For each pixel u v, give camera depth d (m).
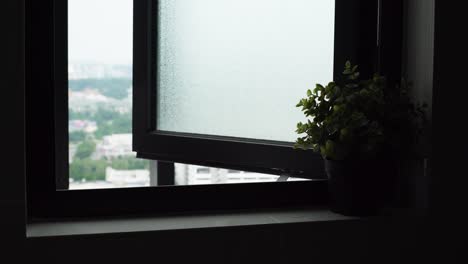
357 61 1.35
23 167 1.01
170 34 1.63
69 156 1.46
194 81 1.61
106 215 1.19
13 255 1.01
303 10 1.45
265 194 1.28
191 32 1.60
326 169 1.24
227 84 1.56
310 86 1.44
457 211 1.22
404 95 1.23
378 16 1.33
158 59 1.64
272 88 1.50
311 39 1.44
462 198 1.22
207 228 1.10
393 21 1.32
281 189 1.29
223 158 1.49
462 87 1.21
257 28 1.51
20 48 1.00
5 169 1.00
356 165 1.17
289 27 1.47
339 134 1.20
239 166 1.47
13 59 0.99
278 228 1.14
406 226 1.21
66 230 1.07
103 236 1.05
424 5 1.23
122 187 1.20
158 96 1.64
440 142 1.21
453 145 1.21
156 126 1.65
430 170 1.21
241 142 1.46
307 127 1.23
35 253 1.02
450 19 1.19
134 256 1.07
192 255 1.10
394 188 1.24
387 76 1.33
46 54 1.14
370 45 1.34
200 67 1.60
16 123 1.00
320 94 1.27
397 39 1.33
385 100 1.22
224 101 1.57
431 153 1.21
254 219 1.17
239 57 1.54
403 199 1.32
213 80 1.58
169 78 1.63
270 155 1.42
